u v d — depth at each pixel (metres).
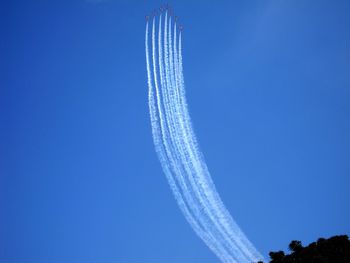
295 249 81.75
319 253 77.94
